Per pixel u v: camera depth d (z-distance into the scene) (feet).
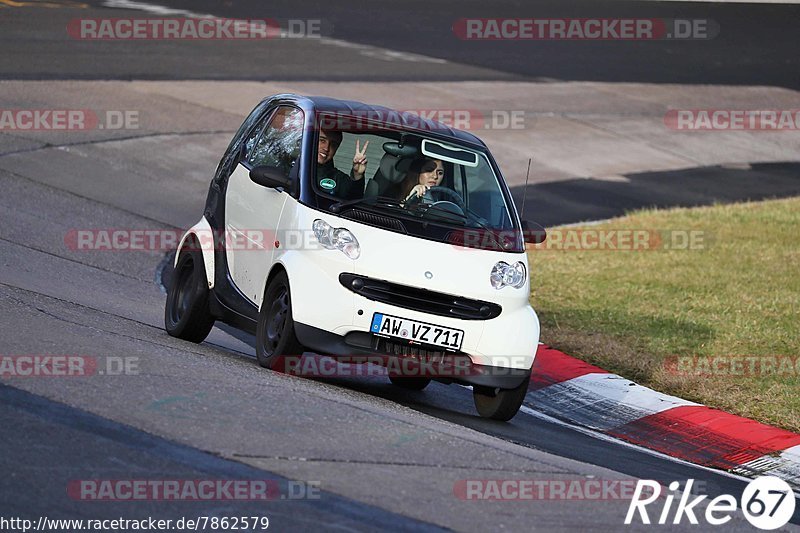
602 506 77.25
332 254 101.45
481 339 102.78
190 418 80.79
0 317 103.35
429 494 73.26
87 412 79.25
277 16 384.88
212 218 120.37
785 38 437.99
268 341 104.73
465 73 335.47
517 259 106.52
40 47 294.25
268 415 84.33
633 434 114.21
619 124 306.76
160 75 282.97
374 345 101.35
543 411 119.85
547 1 467.11
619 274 180.14
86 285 144.66
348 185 106.83
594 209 233.96
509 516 71.67
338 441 80.94
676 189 259.60
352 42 359.66
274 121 118.11
